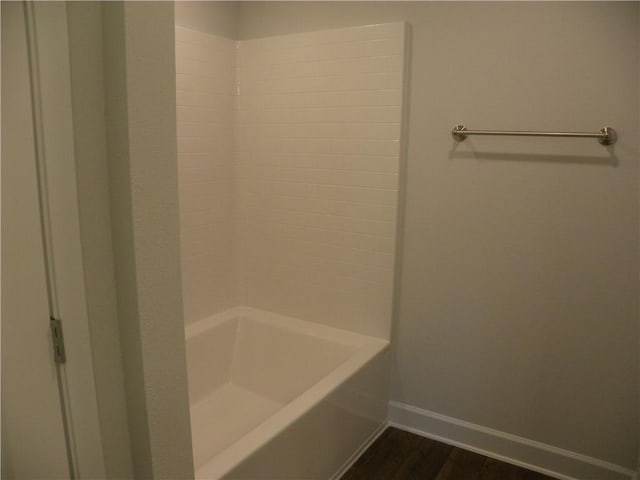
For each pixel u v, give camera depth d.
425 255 2.21
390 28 2.09
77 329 0.89
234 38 2.54
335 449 1.98
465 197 2.08
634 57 1.70
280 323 2.54
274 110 2.47
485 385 2.16
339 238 2.39
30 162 0.85
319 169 2.39
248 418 2.31
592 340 1.91
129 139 0.85
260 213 2.62
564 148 1.85
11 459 1.10
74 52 0.81
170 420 1.00
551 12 1.81
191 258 2.43
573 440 2.00
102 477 0.95
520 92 1.91
